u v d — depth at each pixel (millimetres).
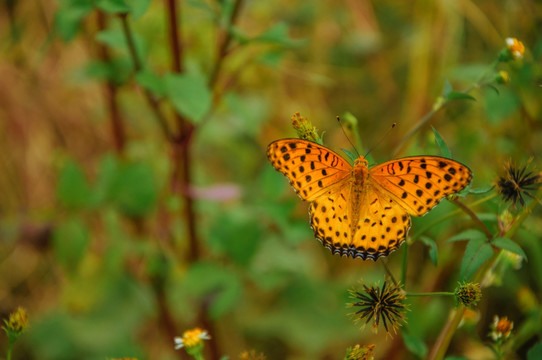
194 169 760
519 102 691
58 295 822
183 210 699
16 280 835
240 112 683
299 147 571
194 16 701
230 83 684
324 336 728
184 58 703
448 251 688
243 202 764
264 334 733
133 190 695
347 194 574
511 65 675
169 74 640
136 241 715
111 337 725
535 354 565
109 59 697
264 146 836
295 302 737
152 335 788
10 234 734
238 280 682
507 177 556
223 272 683
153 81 636
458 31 828
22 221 734
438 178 560
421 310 668
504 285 720
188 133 678
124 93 755
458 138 734
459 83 784
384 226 568
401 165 567
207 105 635
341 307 734
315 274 753
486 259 548
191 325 732
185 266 714
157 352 778
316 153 573
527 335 627
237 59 729
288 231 677
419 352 575
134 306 731
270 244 722
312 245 819
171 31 651
